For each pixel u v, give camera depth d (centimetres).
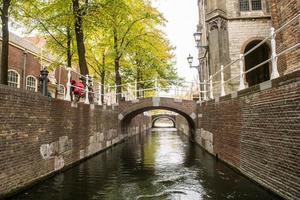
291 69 1086
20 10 1513
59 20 1548
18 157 819
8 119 769
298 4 1002
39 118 944
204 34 2619
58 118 1096
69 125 1212
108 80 2730
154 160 1475
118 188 927
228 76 1894
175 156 1616
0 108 735
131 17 2002
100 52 2294
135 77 2825
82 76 1421
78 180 1023
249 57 2292
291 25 1079
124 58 2355
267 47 2002
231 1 1994
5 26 1286
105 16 1509
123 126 2453
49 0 1597
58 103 1095
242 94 1017
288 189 692
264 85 827
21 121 834
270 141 793
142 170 1213
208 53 2091
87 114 1464
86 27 1555
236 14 1981
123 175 1115
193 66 1878
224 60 1919
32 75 2361
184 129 3453
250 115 945
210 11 1988
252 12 1997
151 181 1018
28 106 874
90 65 2348
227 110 1223
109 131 1952
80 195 847
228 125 1210
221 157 1355
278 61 1259
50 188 907
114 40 2067
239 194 829
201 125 1917
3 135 746
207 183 974
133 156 1619
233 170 1146
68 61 1775
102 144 1775
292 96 673
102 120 1769
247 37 1966
